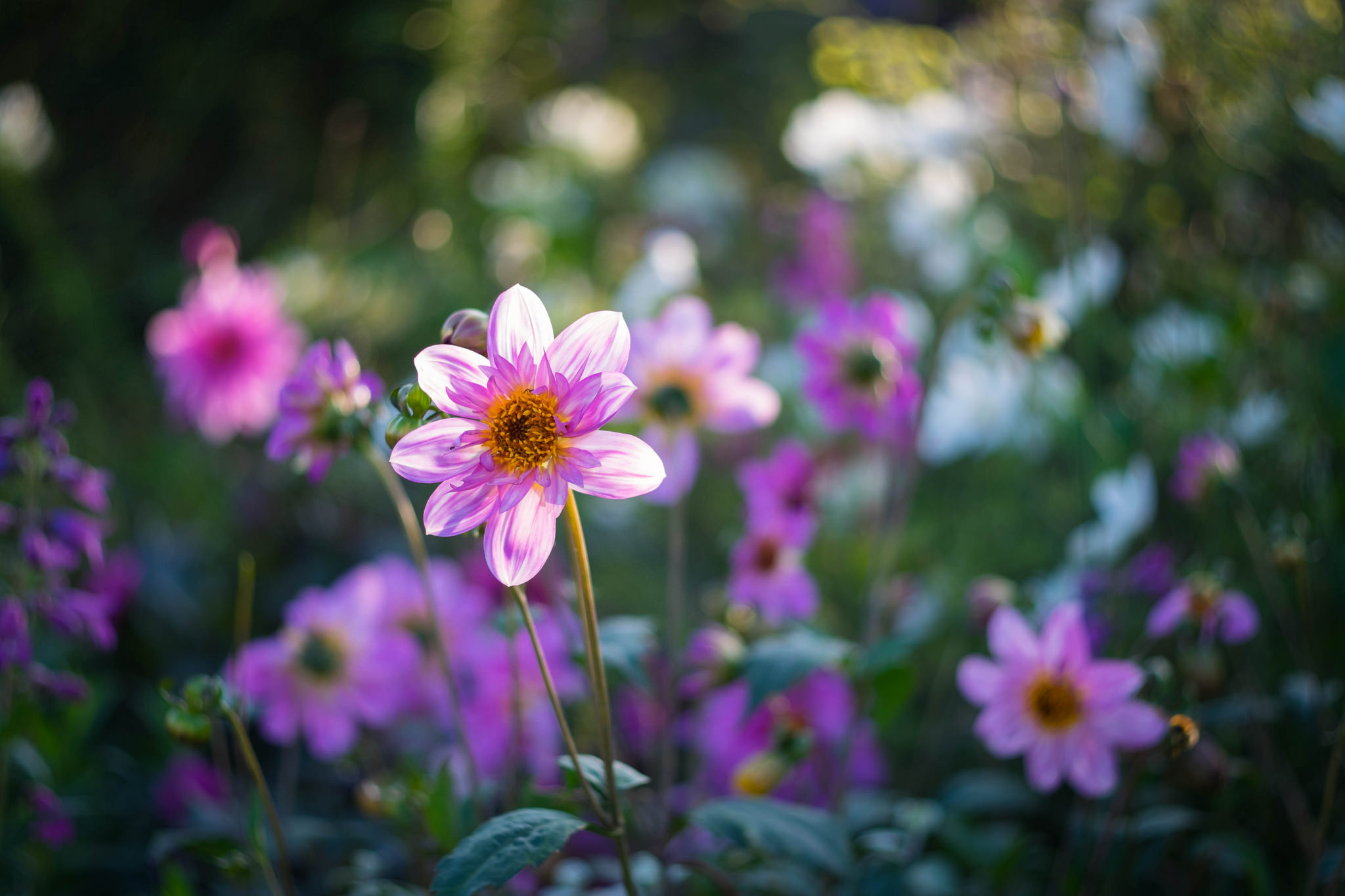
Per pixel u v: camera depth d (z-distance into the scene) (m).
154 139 2.02
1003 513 1.18
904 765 1.10
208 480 1.43
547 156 1.86
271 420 1.26
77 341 1.54
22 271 1.70
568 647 0.85
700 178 1.79
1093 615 0.98
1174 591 0.92
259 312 1.22
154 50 2.03
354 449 0.82
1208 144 1.12
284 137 2.06
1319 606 1.00
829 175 1.49
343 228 1.87
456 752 0.94
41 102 1.99
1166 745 0.82
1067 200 1.21
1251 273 1.10
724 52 2.30
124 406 1.55
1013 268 1.15
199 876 1.03
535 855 0.69
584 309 1.46
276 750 1.14
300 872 1.01
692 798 0.95
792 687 0.96
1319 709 0.91
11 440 0.85
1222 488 0.94
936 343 0.93
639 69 2.29
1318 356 1.01
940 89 1.36
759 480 0.99
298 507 1.40
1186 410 1.06
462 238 1.77
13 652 0.85
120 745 1.16
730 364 0.90
